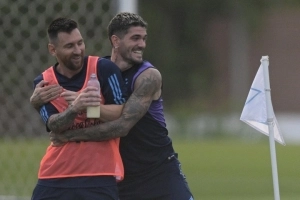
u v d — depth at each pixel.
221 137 92.25
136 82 18.86
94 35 28.98
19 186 30.61
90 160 18.17
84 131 18.12
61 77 18.50
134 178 19.88
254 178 47.03
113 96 18.36
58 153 18.33
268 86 21.05
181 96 125.81
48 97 18.36
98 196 18.14
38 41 30.61
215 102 125.94
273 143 20.98
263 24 133.12
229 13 131.75
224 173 50.19
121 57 19.30
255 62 134.75
